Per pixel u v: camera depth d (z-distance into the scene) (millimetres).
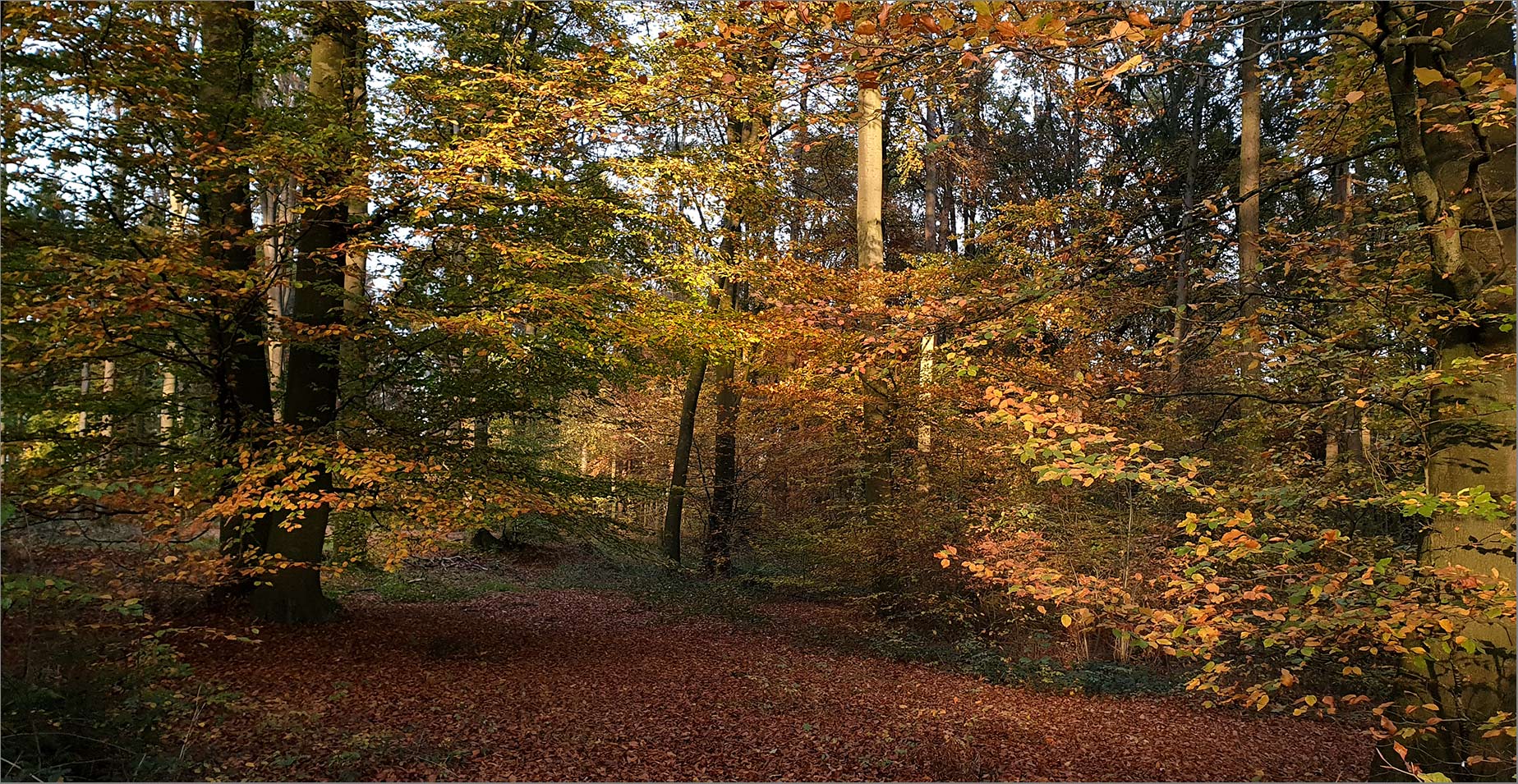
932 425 10148
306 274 9164
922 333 4988
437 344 8688
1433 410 4203
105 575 4504
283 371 10922
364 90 8984
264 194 8938
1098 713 7883
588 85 7777
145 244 6551
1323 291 4891
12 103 5387
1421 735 4035
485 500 7738
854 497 12344
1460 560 3930
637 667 9039
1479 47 4062
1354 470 5898
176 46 6934
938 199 20875
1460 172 4035
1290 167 7508
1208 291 5695
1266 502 4332
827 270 9656
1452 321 3873
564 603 13156
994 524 9414
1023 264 5426
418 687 7492
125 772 4543
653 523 20531
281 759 5320
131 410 8117
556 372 9703
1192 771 6242
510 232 8445
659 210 8844
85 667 4691
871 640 10367
